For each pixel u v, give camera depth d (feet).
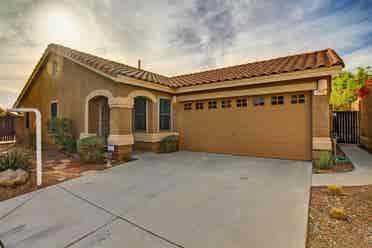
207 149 39.06
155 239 10.85
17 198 16.92
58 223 12.82
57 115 43.93
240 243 10.30
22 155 24.53
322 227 11.59
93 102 37.58
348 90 78.79
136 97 37.14
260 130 33.68
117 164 29.17
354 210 13.55
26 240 11.07
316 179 20.85
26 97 54.95
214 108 38.34
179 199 16.24
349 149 39.22
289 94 31.17
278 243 10.21
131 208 14.75
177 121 42.39
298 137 30.55
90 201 16.10
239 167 26.96
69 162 30.55
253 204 15.01
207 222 12.51
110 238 11.07
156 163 29.76
